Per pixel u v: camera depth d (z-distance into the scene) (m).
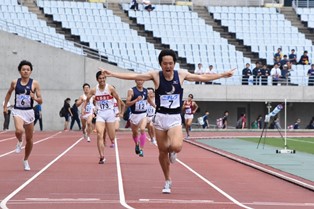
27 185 23.88
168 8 88.44
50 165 32.25
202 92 78.38
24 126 28.59
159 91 21.31
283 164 34.06
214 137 62.28
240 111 81.56
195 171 30.30
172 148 21.05
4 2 82.94
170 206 19.05
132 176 27.58
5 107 28.88
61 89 76.62
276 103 80.94
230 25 88.12
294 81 80.94
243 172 30.05
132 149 44.78
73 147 46.41
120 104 33.91
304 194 22.39
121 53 81.06
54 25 82.88
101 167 31.56
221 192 22.72
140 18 86.31
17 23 80.38
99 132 33.44
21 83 28.08
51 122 76.31
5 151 41.59
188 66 82.75
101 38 82.06
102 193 21.89
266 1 94.62
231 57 83.81
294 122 81.62
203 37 85.44
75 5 85.06
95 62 77.19
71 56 76.75
